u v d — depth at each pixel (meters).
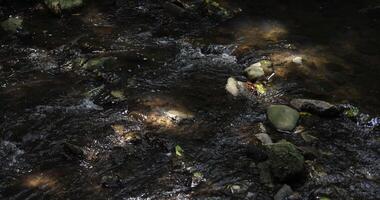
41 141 6.25
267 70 7.04
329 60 7.26
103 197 5.87
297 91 6.84
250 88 6.83
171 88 6.80
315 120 6.53
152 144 6.25
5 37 7.44
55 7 7.74
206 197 5.89
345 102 6.73
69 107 6.56
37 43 7.36
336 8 8.12
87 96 6.68
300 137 6.36
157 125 6.42
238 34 7.59
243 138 6.33
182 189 5.94
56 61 7.11
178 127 6.41
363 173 6.09
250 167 6.10
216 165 6.11
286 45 7.44
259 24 7.77
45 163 6.09
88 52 7.24
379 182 6.03
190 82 6.88
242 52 7.31
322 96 6.80
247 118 6.53
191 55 7.24
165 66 7.07
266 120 6.51
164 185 5.96
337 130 6.44
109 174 6.02
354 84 6.95
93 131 6.34
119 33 7.54
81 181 5.97
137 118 6.48
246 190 5.93
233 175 6.04
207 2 7.95
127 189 5.93
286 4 8.17
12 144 6.23
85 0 8.00
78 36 7.47
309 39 7.56
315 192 5.94
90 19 7.75
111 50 7.27
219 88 6.82
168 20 7.77
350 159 6.19
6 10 7.88
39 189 5.91
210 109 6.59
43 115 6.47
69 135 6.31
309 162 6.14
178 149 6.21
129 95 6.71
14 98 6.63
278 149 6.07
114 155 6.16
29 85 6.79
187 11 7.91
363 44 7.52
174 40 7.46
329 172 6.08
